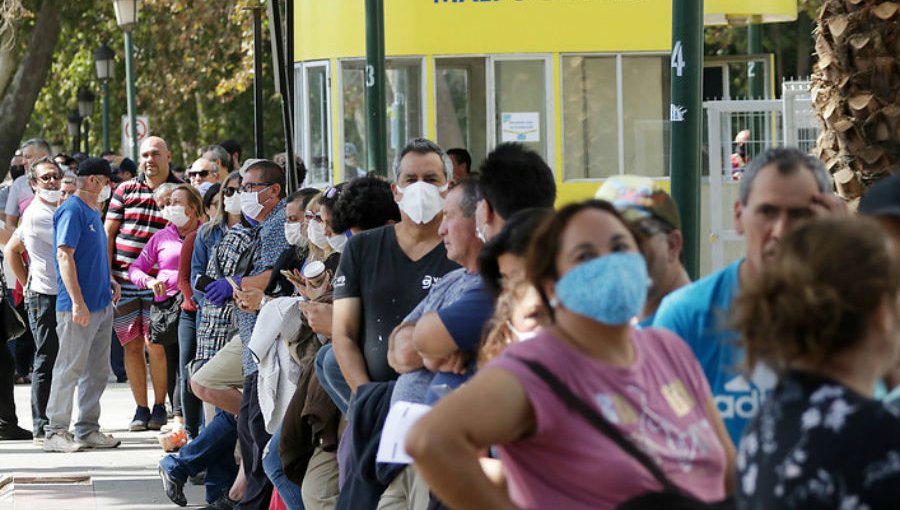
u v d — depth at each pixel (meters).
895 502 4.69
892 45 11.25
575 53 31.20
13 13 45.16
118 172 31.56
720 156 21.19
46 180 21.33
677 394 5.98
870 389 5.02
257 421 13.70
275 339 13.20
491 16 30.94
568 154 31.34
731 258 21.44
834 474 4.74
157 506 16.16
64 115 70.00
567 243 5.77
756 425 5.06
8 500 16.59
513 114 31.16
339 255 12.21
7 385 21.34
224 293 15.49
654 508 5.61
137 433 21.64
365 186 12.09
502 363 5.70
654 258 6.99
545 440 5.64
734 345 5.45
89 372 20.20
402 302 10.48
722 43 59.53
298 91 32.53
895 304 4.96
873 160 11.27
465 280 8.98
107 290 20.22
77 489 17.19
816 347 4.92
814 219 5.16
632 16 31.45
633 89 31.61
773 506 4.85
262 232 14.92
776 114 21.91
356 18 31.28
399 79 31.05
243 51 51.28
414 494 9.60
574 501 5.64
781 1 32.59
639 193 7.25
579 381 5.69
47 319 20.86
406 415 8.98
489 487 5.57
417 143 10.73
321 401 11.69
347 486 10.46
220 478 15.64
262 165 16.52
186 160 66.69
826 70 11.45
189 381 16.92
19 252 23.66
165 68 57.16
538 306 7.17
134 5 43.81
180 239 20.41
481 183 8.64
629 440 5.68
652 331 6.18
